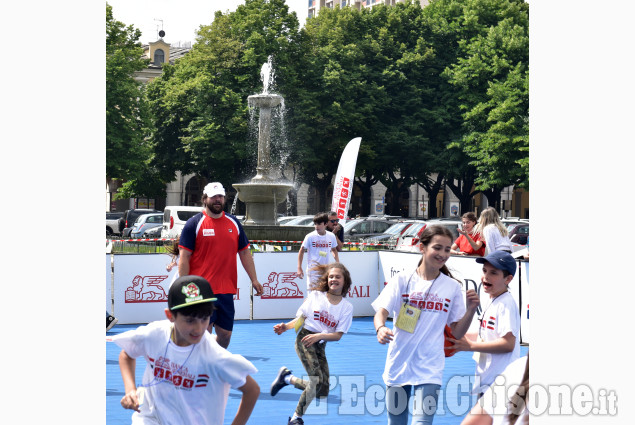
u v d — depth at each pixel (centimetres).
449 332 483
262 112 2022
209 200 707
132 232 3572
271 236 1873
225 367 341
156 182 4634
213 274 705
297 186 4538
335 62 4134
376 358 936
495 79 3934
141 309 1263
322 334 605
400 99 4259
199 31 4131
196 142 3975
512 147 3725
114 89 3762
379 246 2405
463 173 4234
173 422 347
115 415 621
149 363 350
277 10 4219
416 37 4406
